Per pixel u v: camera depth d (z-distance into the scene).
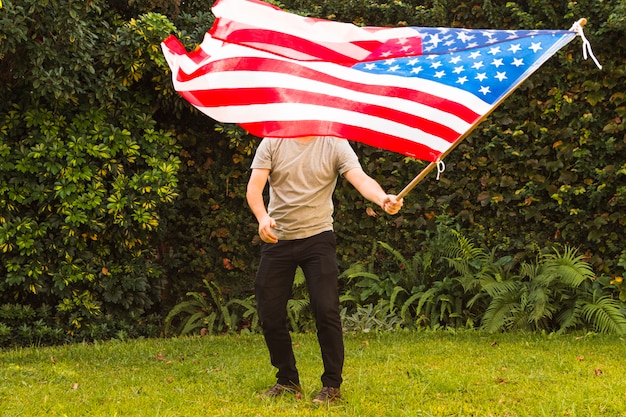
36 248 7.18
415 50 3.63
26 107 7.23
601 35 7.45
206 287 8.57
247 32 3.65
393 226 8.37
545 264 7.44
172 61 4.13
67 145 7.32
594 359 5.73
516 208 7.99
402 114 3.55
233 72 3.67
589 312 7.05
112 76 7.34
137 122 7.81
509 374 5.14
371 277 8.02
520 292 7.32
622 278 7.48
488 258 7.78
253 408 4.17
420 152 3.56
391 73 3.58
